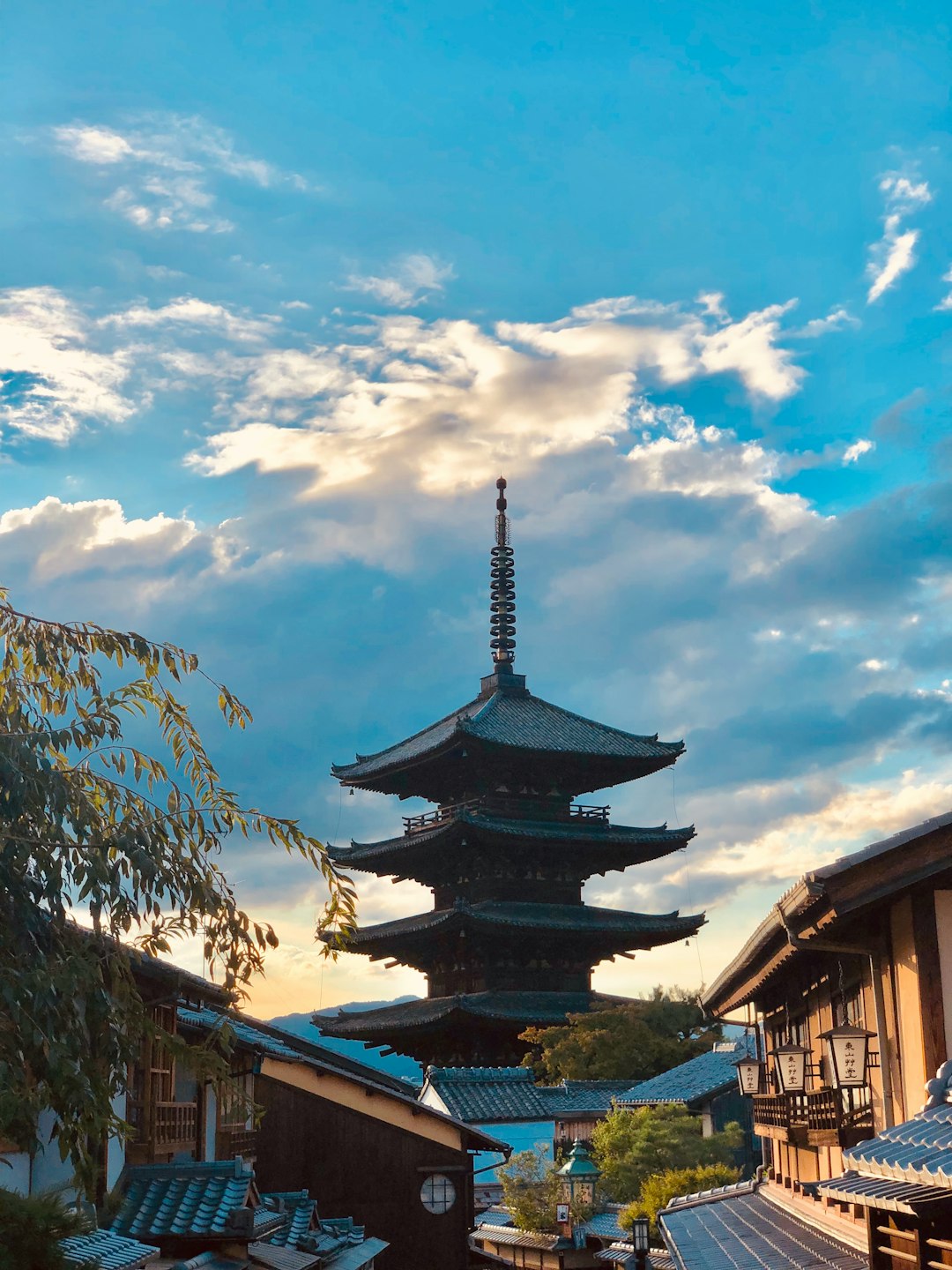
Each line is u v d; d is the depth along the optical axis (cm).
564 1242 4072
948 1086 1202
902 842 1320
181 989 2031
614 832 6962
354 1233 3064
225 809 1177
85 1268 1013
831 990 1736
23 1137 998
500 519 7825
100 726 1151
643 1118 4275
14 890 1045
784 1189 2244
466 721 6662
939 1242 1074
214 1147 2622
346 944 1215
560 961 6912
